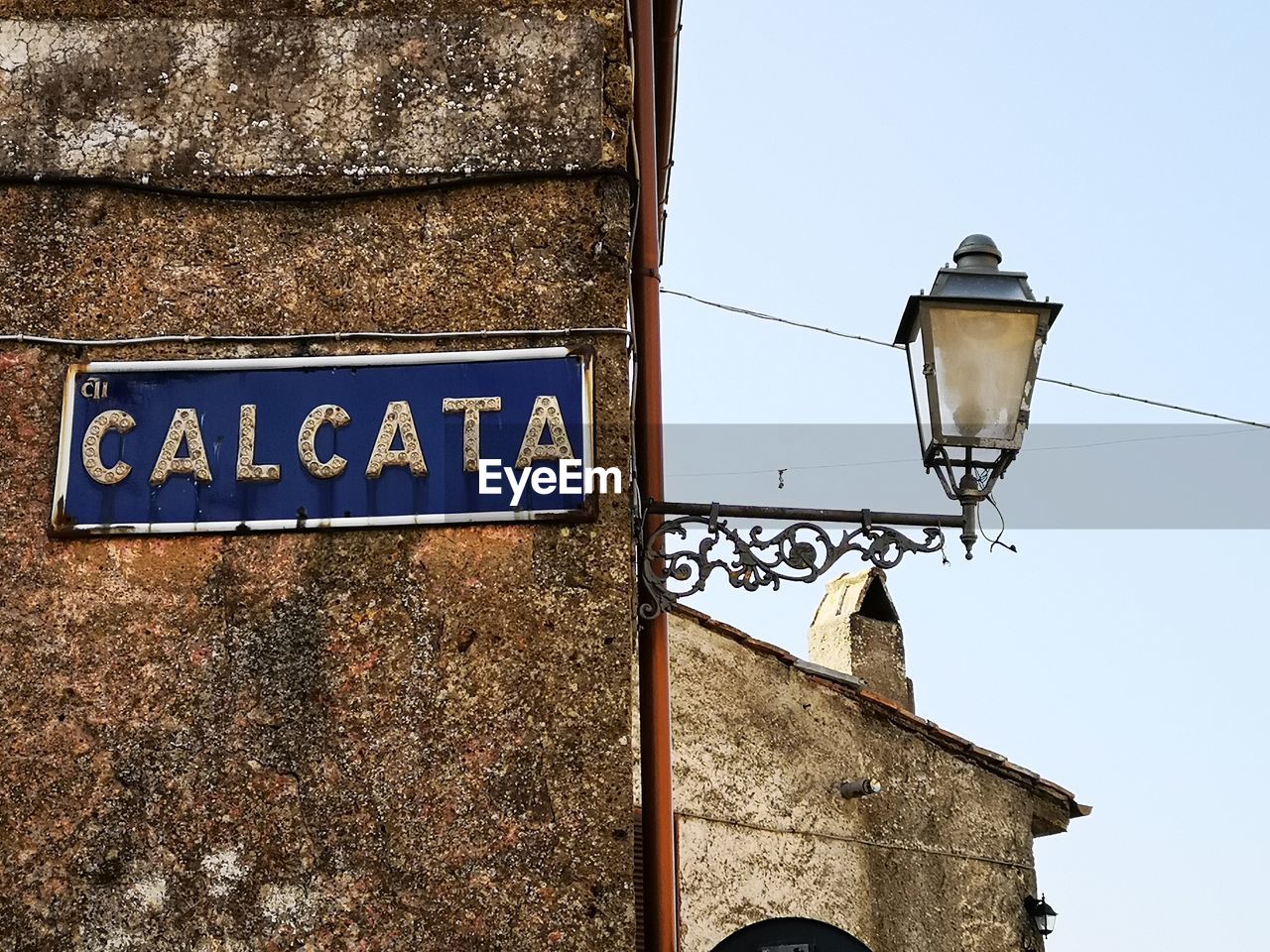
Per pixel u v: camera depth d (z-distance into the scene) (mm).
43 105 5586
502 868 4695
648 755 5586
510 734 4848
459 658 4934
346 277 5379
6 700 4926
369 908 4680
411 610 4996
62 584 5047
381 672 4934
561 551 5039
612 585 5000
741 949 5609
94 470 5145
